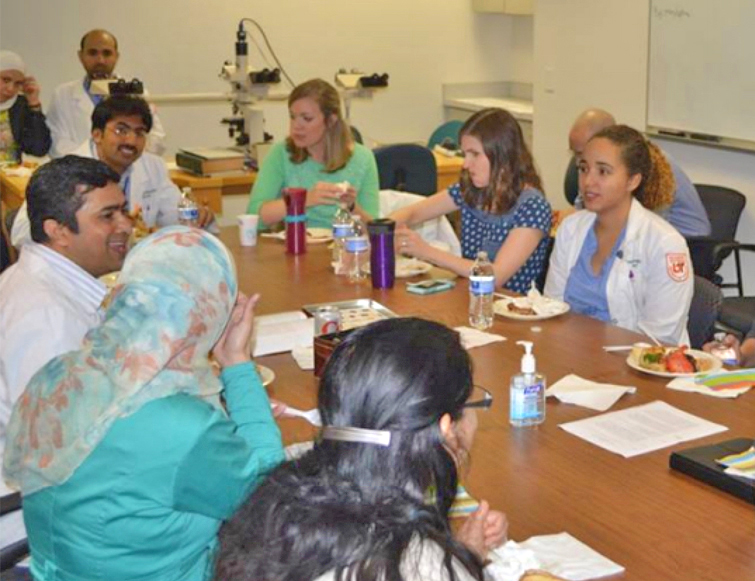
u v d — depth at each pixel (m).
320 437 1.12
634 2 5.15
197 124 6.77
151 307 1.49
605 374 2.38
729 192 4.46
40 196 2.19
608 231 3.01
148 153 4.11
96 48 5.55
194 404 1.50
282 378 2.42
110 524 1.46
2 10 6.21
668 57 4.96
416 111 7.33
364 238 3.30
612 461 1.92
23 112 5.41
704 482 1.81
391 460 1.08
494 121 3.30
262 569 1.04
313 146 4.07
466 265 3.26
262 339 2.61
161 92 6.63
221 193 5.15
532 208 3.28
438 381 1.11
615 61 5.34
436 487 1.10
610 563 1.54
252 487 1.30
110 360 1.48
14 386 2.05
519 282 3.38
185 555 1.51
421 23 7.18
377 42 7.09
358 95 5.03
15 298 2.11
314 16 6.88
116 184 2.29
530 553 1.52
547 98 5.93
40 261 2.18
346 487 1.08
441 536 1.05
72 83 5.65
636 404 2.19
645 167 2.94
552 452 1.96
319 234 3.91
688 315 2.97
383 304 3.01
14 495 1.85
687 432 2.03
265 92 5.18
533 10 6.54
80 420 1.46
